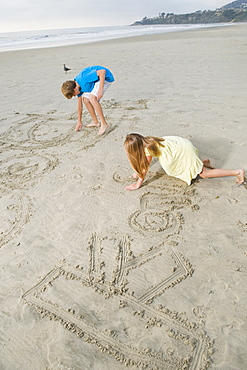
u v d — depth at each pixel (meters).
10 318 1.80
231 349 1.52
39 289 1.98
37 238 2.45
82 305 1.84
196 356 1.50
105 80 4.17
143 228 2.46
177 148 2.73
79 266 2.13
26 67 10.84
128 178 3.21
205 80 6.82
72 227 2.54
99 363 1.52
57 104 6.11
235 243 2.21
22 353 1.60
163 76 7.67
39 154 3.97
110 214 2.67
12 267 2.18
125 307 1.80
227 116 4.57
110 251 2.25
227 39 14.78
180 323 1.68
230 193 2.79
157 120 4.70
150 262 2.12
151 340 1.60
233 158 3.34
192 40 16.25
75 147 4.09
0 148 4.23
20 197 3.05
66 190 3.10
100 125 4.74
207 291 1.85
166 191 2.91
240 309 1.72
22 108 5.97
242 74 6.98
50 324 1.74
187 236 2.32
